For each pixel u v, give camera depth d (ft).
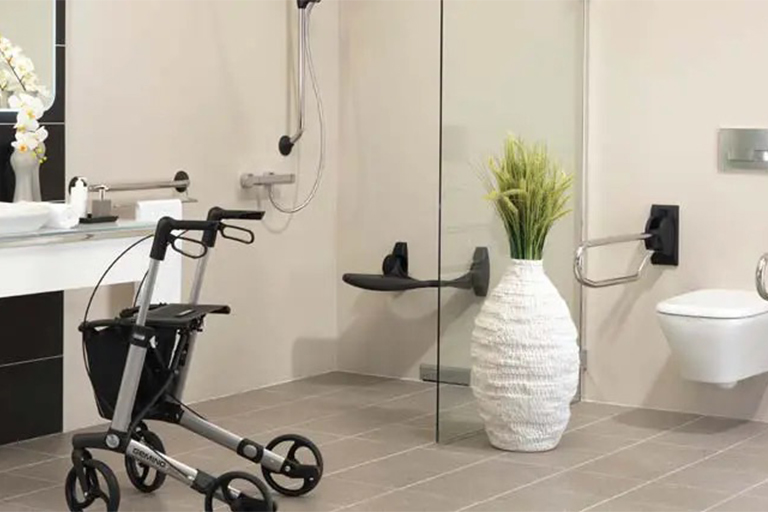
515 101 21.49
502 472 19.15
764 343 21.15
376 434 21.18
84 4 20.97
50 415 20.99
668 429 21.57
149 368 17.43
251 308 23.99
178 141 22.48
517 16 21.39
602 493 18.25
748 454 20.16
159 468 17.07
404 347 25.07
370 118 25.08
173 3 22.27
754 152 21.86
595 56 23.09
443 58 19.94
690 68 22.36
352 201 25.36
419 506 17.66
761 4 21.77
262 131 23.90
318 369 25.43
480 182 20.94
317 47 24.93
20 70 20.04
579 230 23.25
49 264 18.62
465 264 20.75
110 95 21.39
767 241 21.97
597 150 23.17
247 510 16.90
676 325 20.83
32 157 19.71
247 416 22.26
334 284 25.62
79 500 17.90
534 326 19.84
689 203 22.49
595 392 23.43
